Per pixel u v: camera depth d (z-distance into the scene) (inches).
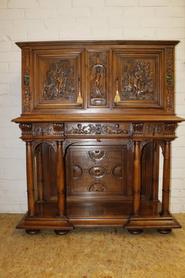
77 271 78.8
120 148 109.1
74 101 97.9
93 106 97.7
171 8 113.4
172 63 96.6
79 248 91.2
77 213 101.2
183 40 114.3
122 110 97.4
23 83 97.0
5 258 85.6
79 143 108.5
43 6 113.4
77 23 113.8
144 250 90.0
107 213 101.1
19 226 98.3
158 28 114.1
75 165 109.8
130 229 99.2
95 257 85.9
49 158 112.3
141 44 96.0
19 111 117.0
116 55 97.0
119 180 110.4
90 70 97.2
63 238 97.9
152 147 110.7
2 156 119.3
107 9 113.3
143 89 97.9
